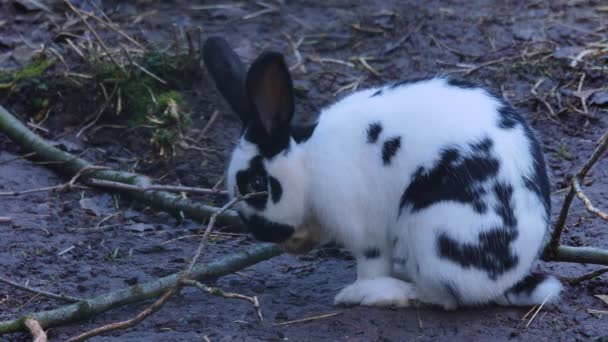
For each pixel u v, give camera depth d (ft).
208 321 30.19
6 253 36.19
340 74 50.29
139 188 40.40
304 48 52.54
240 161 30.45
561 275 32.73
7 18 54.03
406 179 29.50
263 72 29.45
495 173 28.94
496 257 29.01
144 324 30.19
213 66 32.01
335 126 30.30
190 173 44.55
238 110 31.50
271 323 29.81
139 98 48.11
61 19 54.19
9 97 48.62
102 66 48.85
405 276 31.94
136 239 38.24
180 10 56.13
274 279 34.42
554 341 28.43
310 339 28.63
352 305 30.91
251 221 30.91
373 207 30.07
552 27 52.60
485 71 49.49
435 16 54.39
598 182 40.55
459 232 28.71
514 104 47.09
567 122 45.73
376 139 29.86
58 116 48.11
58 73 49.29
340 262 36.09
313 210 30.78
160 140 45.91
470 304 29.78
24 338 30.04
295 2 56.80
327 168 29.99
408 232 29.48
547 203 30.22
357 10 55.67
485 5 55.42
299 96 48.75
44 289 33.30
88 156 45.65
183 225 40.27
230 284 33.86
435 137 29.32
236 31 53.88
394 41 52.65
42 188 42.57
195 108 48.24
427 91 30.45
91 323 30.60
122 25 53.98
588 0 54.95
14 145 46.16
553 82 48.37
